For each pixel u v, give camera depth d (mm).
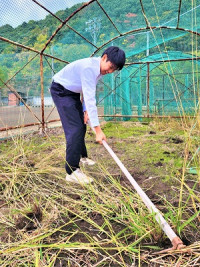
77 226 1757
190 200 2086
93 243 1488
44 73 8914
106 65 2281
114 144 4504
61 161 3316
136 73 10109
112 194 2156
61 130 6301
